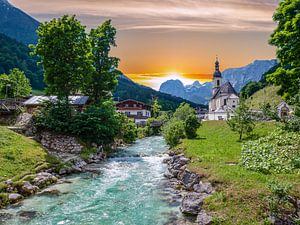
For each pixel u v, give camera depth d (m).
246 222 17.86
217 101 123.81
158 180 31.42
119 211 22.39
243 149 35.28
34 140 42.94
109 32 64.06
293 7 35.09
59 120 47.97
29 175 29.80
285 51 35.28
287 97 35.19
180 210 22.16
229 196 20.81
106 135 50.75
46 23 51.28
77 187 29.08
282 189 18.78
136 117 124.81
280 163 27.08
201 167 29.08
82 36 53.25
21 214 21.88
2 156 32.09
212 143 44.12
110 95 66.44
